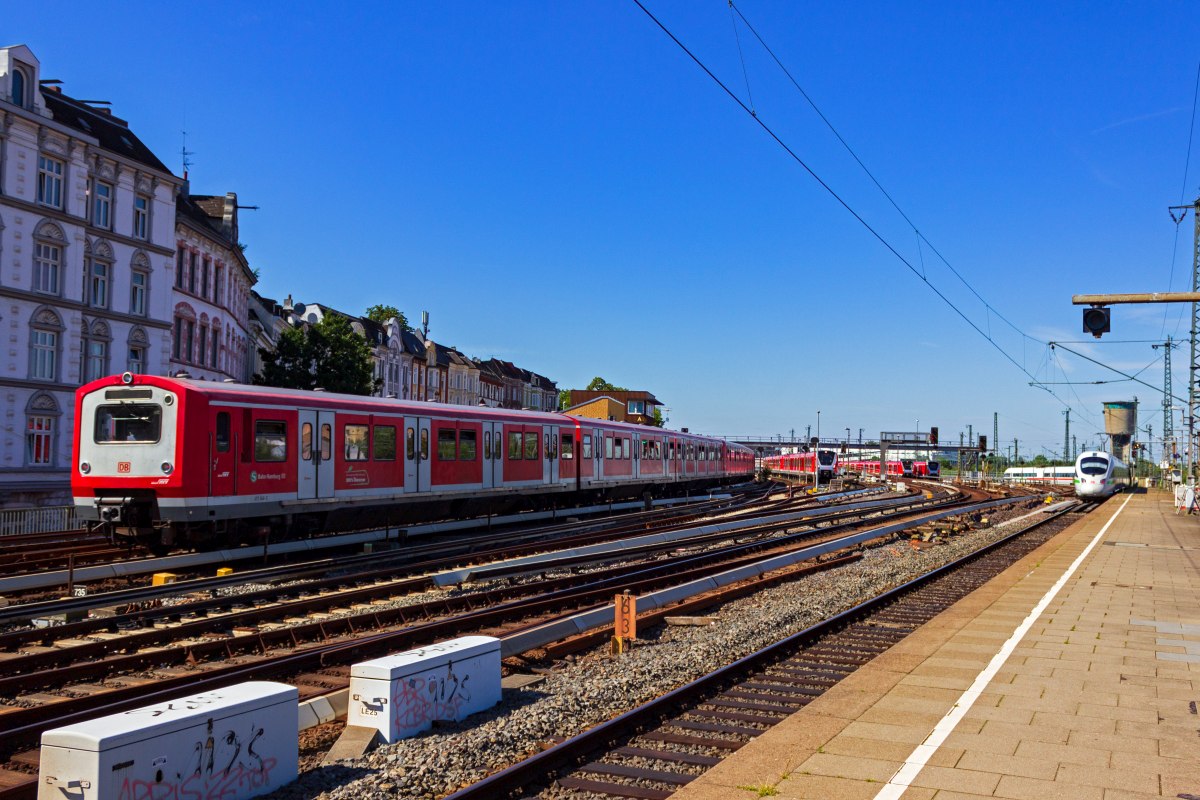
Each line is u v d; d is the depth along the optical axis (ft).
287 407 67.10
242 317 170.50
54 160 112.78
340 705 29.55
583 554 71.67
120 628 42.14
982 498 187.01
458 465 87.30
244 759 21.36
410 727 26.30
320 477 70.08
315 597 48.62
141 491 59.82
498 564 61.11
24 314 107.55
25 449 107.76
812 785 20.62
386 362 238.07
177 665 35.60
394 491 78.28
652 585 57.00
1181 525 118.21
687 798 20.06
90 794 18.28
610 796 21.90
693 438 161.79
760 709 29.25
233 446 62.54
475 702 29.01
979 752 22.89
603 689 31.68
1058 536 99.09
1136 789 20.25
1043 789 20.25
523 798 21.88
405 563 64.69
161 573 59.06
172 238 131.64
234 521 63.98
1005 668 32.45
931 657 34.37
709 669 36.29
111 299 120.78
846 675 33.60
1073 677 31.04
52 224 111.14
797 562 73.46
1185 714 26.43
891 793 20.06
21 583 51.98
